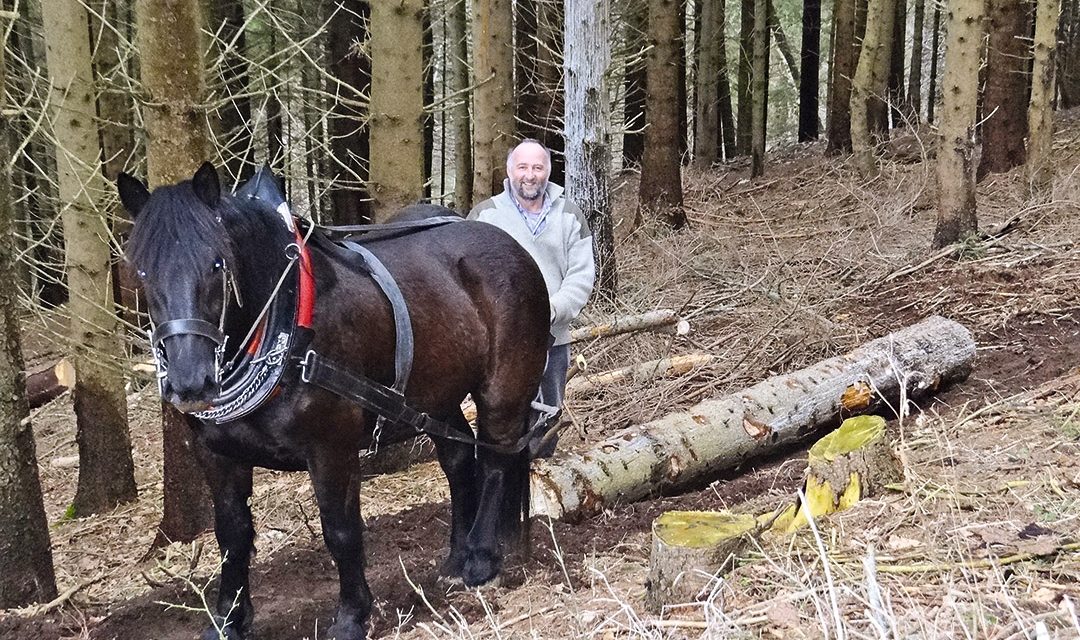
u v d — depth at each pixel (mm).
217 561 5051
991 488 3734
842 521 3545
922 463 4230
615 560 3977
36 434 9492
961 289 7242
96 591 5090
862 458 3758
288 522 5559
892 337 5547
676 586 3076
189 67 4738
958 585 2926
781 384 5207
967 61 7738
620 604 3104
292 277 3123
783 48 23984
